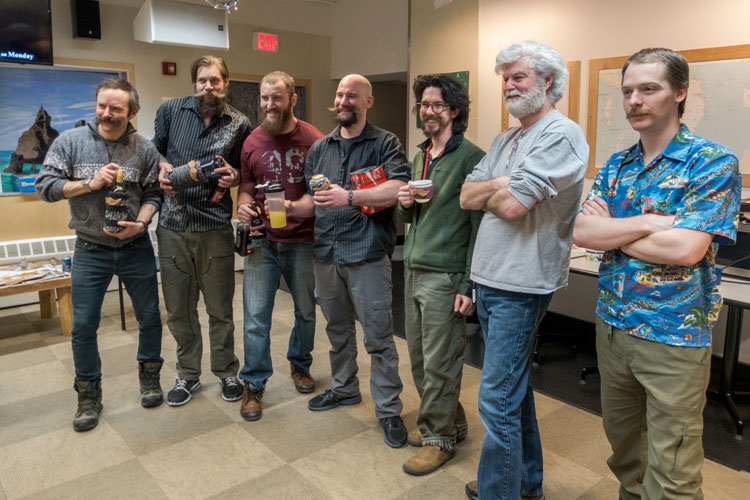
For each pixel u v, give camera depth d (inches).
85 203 99.1
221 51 214.7
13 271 156.4
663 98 58.7
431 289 83.4
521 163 64.5
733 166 56.9
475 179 73.7
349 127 94.9
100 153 100.3
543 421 107.0
